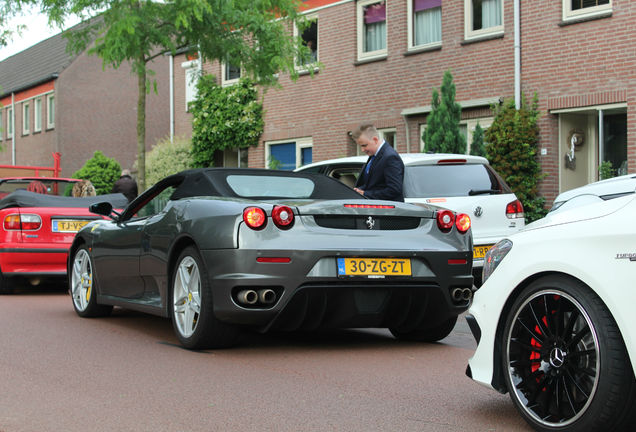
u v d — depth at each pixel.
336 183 6.07
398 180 7.10
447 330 5.72
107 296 6.86
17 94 37.09
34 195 9.52
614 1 12.92
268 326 5.06
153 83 14.30
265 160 19.67
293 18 14.62
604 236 3.04
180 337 5.50
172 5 13.28
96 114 34.41
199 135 20.72
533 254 3.35
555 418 3.23
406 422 3.57
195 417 3.66
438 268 5.24
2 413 3.75
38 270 9.20
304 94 18.50
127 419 3.63
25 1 13.44
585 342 3.08
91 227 7.23
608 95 12.98
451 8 15.38
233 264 4.90
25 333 6.27
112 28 12.94
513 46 14.34
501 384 3.54
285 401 3.97
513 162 13.84
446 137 13.23
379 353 5.41
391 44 16.55
